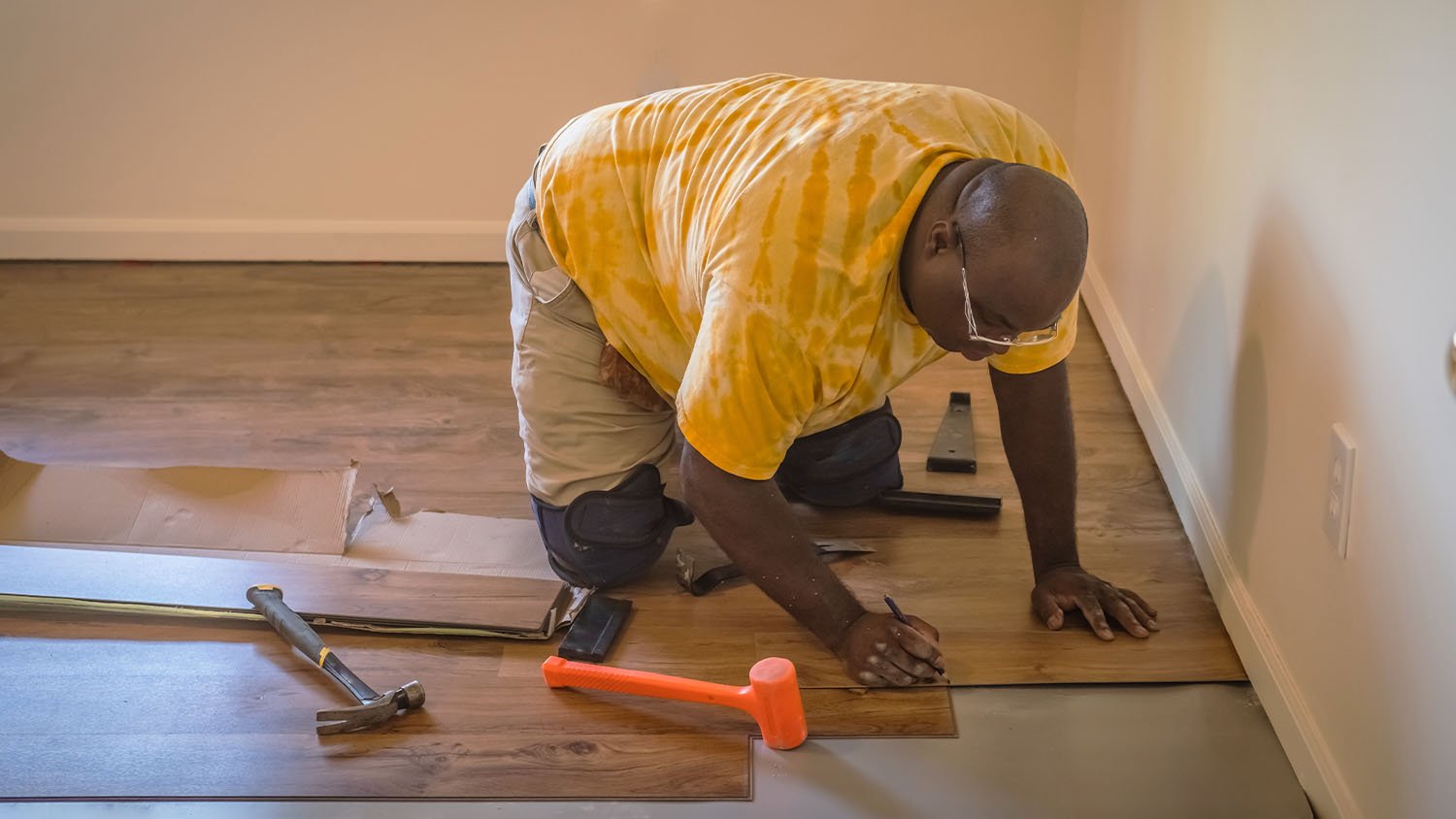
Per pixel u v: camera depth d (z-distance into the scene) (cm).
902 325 165
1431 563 136
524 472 255
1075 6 316
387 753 183
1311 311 168
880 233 152
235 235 350
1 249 351
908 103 160
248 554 224
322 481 238
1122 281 285
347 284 340
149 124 337
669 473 253
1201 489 222
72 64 329
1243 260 197
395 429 271
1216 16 210
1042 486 198
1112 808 170
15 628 209
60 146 339
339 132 338
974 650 199
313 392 286
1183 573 219
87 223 350
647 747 183
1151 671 195
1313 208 167
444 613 206
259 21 324
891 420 227
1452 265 129
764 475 168
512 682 197
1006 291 141
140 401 282
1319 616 168
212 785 178
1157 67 250
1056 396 187
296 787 177
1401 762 145
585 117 193
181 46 327
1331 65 161
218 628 209
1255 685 190
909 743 182
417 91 332
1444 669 133
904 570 220
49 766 181
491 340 309
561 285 195
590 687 192
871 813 170
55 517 231
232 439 267
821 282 151
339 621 207
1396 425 143
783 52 326
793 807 172
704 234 162
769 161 156
